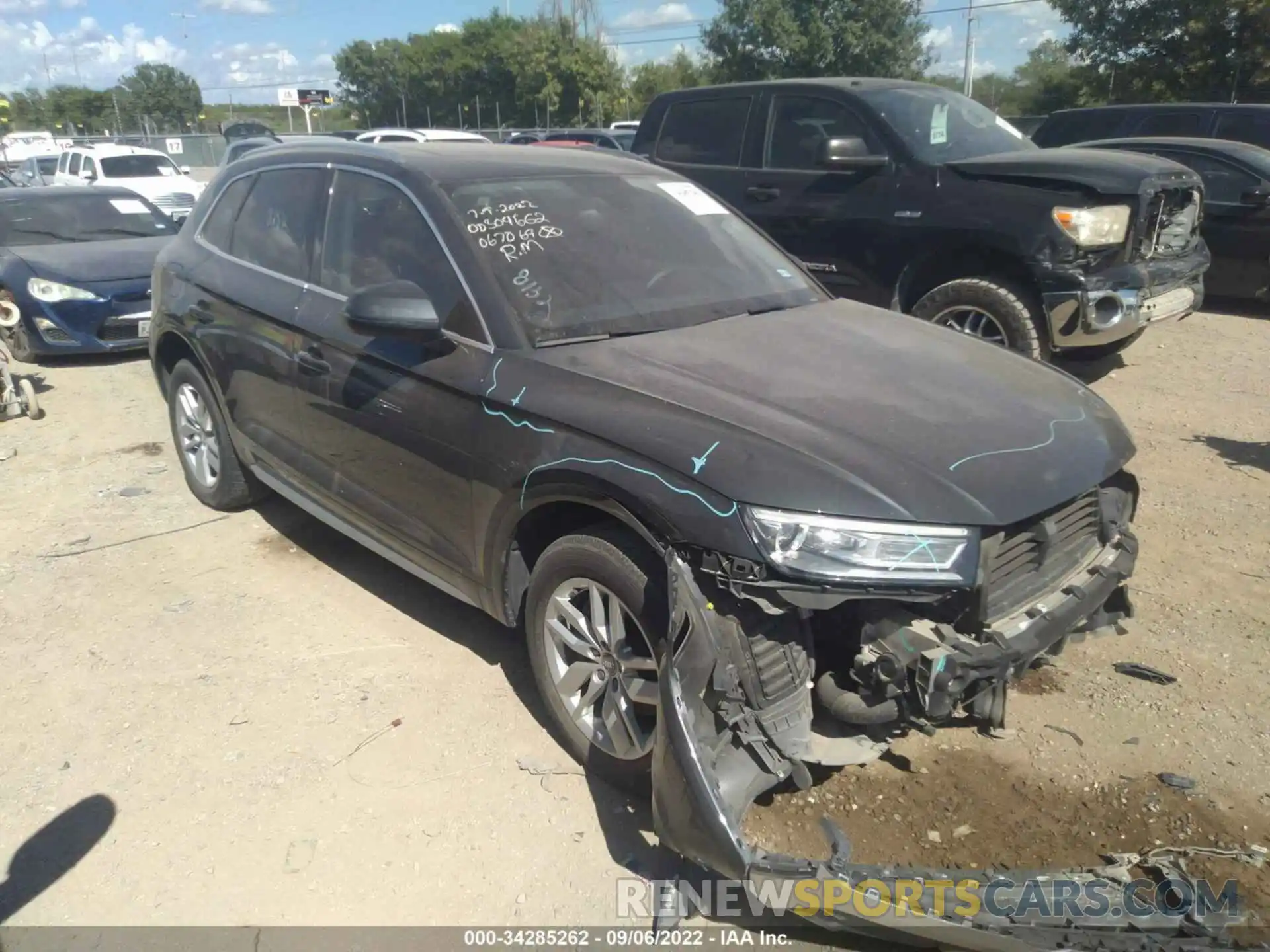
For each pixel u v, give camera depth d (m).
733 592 2.52
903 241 6.69
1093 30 29.86
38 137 36.47
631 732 2.92
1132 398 6.89
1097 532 3.13
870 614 2.60
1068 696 3.47
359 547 4.86
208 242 5.00
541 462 2.95
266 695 3.62
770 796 2.97
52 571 4.61
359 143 4.30
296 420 4.19
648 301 3.57
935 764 3.12
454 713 3.49
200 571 4.60
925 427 2.83
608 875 2.79
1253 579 4.26
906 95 7.16
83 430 6.77
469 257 3.44
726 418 2.76
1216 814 2.91
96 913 2.68
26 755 3.32
